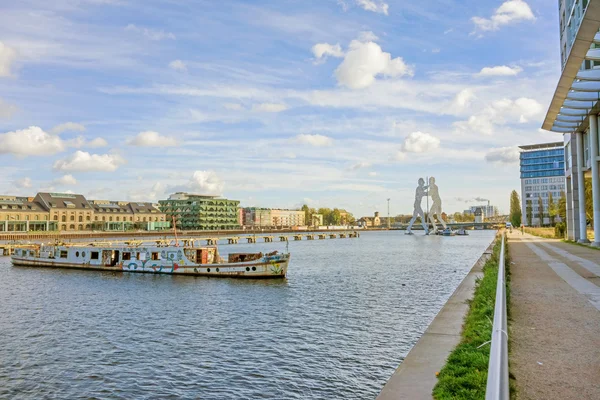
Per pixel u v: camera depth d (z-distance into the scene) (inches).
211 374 832.3
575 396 333.7
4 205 6304.1
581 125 2181.3
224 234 7726.4
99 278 2225.6
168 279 2146.9
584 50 1307.8
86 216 7337.6
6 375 844.0
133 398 741.3
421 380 412.2
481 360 429.7
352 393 738.2
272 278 2070.6
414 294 1588.3
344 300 1502.2
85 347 1010.7
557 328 534.9
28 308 1466.5
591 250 1807.3
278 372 832.3
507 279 940.6
